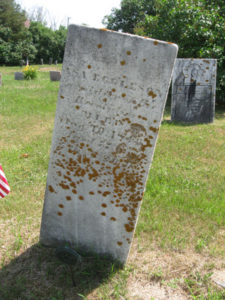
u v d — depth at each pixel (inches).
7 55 1588.3
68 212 107.5
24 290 93.6
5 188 109.0
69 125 98.2
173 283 98.9
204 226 132.5
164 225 132.1
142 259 110.7
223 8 467.5
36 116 345.7
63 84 95.1
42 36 1828.2
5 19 1704.0
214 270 106.0
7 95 471.8
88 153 98.8
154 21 511.5
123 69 88.8
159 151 235.1
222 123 352.8
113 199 100.9
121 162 96.7
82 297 92.2
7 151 219.1
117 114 93.1
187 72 344.2
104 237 106.9
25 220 131.9
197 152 235.6
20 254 110.0
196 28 452.4
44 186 165.6
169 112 421.7
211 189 171.6
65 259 95.7
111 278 99.7
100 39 88.1
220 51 434.3
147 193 160.9
